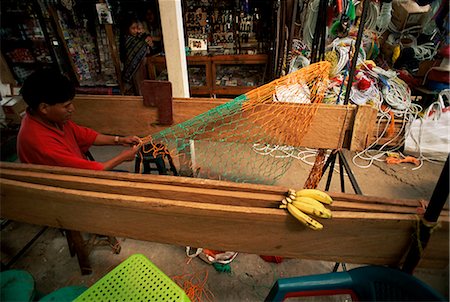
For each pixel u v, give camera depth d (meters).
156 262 1.57
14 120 2.73
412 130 2.44
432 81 2.60
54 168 1.00
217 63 3.25
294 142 1.55
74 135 1.49
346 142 1.50
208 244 0.97
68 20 3.17
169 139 1.65
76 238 1.34
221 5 3.18
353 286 0.82
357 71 2.65
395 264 0.87
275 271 1.51
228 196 0.85
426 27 2.89
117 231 1.03
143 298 0.89
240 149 2.40
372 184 2.23
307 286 0.81
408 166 2.43
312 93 1.54
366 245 0.85
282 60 2.70
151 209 0.89
